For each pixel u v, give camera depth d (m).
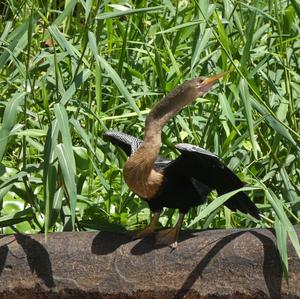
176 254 8.54
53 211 9.20
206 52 11.13
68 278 8.77
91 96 11.60
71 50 9.42
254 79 11.05
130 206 10.88
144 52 11.31
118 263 8.66
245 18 11.75
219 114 10.60
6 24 11.26
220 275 8.35
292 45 10.97
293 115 10.23
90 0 9.63
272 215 10.38
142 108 11.66
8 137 9.00
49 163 8.81
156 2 12.31
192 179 8.79
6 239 9.08
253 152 10.18
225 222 10.22
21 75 10.39
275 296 8.16
